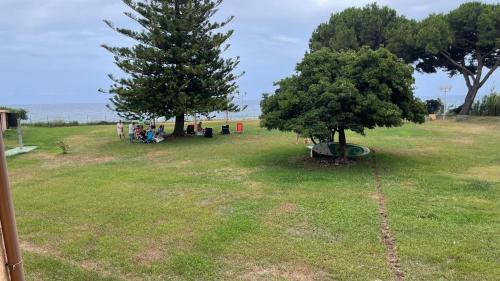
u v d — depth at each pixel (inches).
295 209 366.0
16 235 83.3
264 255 261.9
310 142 848.3
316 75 590.9
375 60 573.9
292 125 560.1
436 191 426.9
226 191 443.5
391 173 527.5
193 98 988.6
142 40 983.0
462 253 259.8
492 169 553.0
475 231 300.8
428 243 277.6
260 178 508.7
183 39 992.9
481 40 1280.8
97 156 743.7
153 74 999.6
